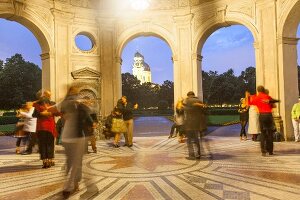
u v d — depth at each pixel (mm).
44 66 20078
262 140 11695
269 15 17703
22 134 13688
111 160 11500
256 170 9195
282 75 17031
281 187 7262
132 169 9742
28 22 18922
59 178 8758
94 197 6746
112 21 21688
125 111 15539
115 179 8406
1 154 13641
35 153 13906
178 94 21062
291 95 17172
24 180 8523
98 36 21516
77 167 6914
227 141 16531
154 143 16766
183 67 21156
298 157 11242
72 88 6980
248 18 18781
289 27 17125
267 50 17859
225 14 19797
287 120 16984
